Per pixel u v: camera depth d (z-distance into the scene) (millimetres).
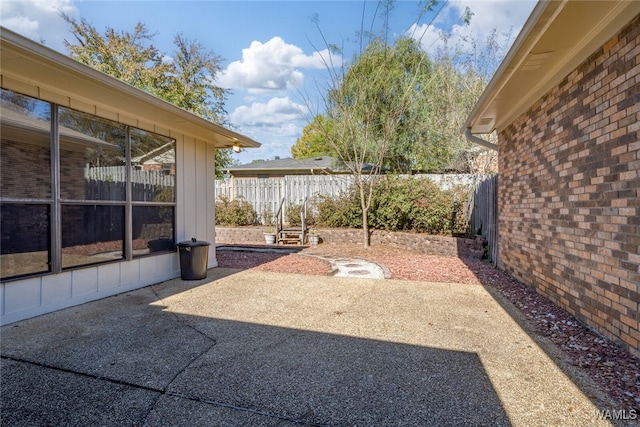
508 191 6250
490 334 3486
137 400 2350
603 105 3266
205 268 6207
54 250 4258
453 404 2285
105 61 16359
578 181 3730
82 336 3469
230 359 2967
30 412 2209
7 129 3781
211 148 7355
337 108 11359
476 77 12633
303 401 2332
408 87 11844
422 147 13766
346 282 5859
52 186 4230
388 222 10422
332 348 3191
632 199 2852
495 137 11656
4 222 3779
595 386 2465
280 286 5609
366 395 2400
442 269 6879
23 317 3939
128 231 5316
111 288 5031
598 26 3135
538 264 4859
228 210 12852
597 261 3375
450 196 9352
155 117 5441
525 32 3246
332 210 11562
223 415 2186
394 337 3443
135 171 5457
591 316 3488
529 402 2293
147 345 3260
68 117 4414
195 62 18516
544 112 4617
